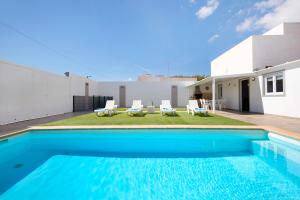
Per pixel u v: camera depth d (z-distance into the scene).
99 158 5.93
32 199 3.66
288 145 6.38
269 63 13.80
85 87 20.56
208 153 6.37
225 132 7.82
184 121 9.85
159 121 9.96
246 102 15.33
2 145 6.57
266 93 12.55
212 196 3.75
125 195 3.80
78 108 18.59
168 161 5.65
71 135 8.19
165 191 3.95
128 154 6.33
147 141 7.70
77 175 4.71
